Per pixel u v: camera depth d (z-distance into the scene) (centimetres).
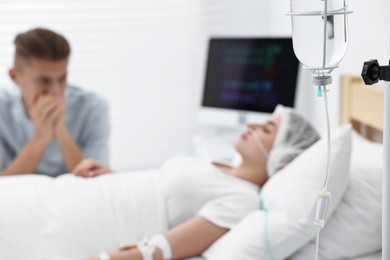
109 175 207
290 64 266
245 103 280
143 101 328
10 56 309
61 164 257
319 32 121
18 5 307
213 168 195
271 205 176
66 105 260
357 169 177
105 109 266
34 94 242
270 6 324
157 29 324
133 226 190
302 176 169
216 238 179
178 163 203
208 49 292
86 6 315
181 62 329
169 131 334
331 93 254
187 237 176
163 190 197
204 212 181
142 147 332
